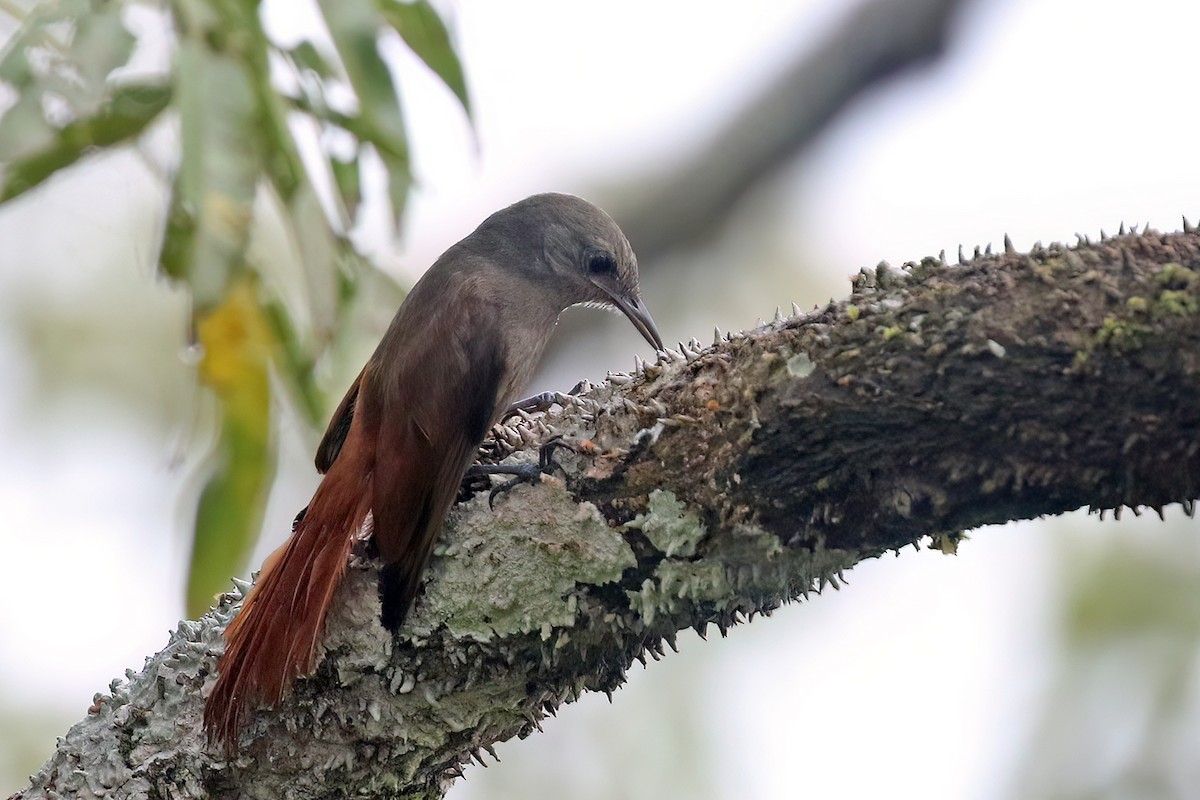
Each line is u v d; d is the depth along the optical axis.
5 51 7.07
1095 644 9.91
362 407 6.76
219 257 7.39
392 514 5.71
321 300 7.99
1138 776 9.43
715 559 5.31
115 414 11.90
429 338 6.90
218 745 5.59
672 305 13.15
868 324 4.99
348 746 5.56
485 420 6.70
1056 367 4.68
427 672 5.54
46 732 10.85
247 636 5.59
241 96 7.57
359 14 7.88
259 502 8.62
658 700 10.70
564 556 5.43
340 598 5.68
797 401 5.04
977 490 4.95
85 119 7.39
